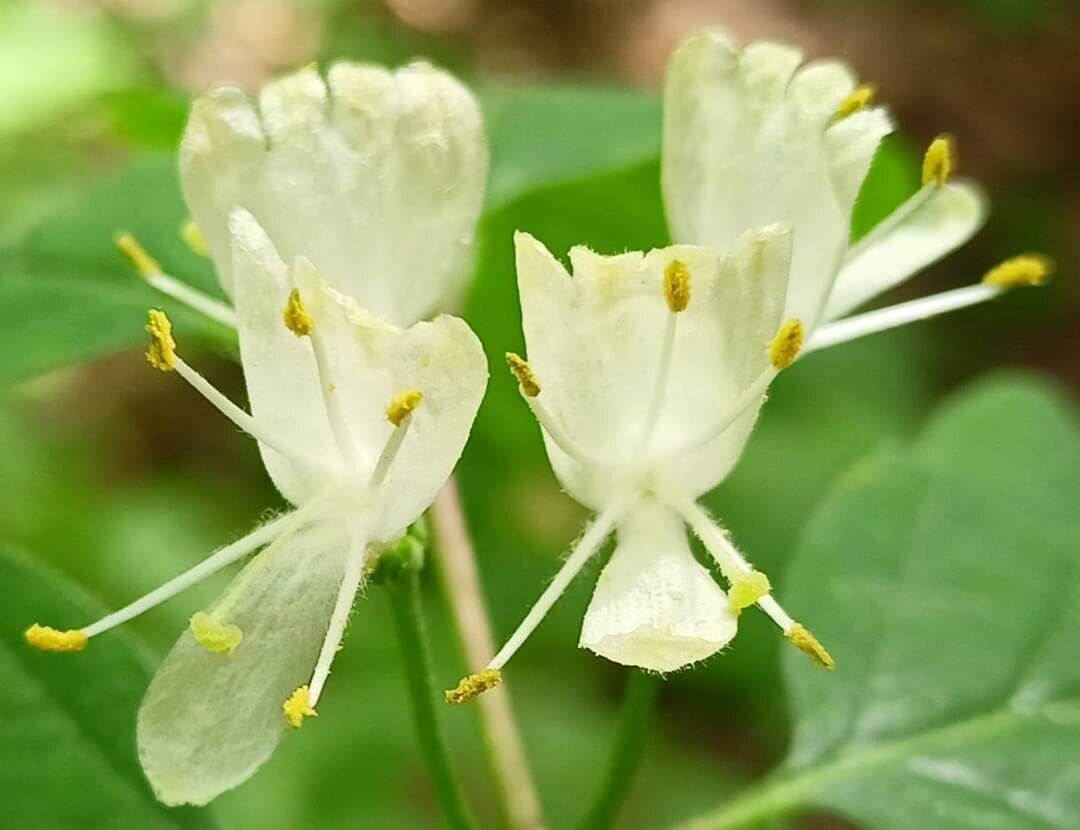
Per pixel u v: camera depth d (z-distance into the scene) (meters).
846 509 0.12
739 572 0.10
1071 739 0.11
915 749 0.12
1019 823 0.11
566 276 0.10
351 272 0.11
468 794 0.16
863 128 0.10
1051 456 0.12
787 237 0.10
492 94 0.13
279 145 0.10
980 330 0.28
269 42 0.31
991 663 0.12
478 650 0.12
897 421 0.22
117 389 0.23
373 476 0.10
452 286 0.11
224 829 0.11
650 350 0.10
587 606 0.10
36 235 0.12
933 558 0.12
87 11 0.29
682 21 0.35
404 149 0.11
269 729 0.10
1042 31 0.34
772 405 0.20
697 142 0.11
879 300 0.28
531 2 0.34
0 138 0.23
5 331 0.12
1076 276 0.29
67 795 0.11
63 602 0.11
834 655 0.12
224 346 0.12
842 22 0.35
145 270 0.11
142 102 0.14
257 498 0.21
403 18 0.32
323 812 0.15
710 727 0.18
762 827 0.11
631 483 0.10
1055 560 0.12
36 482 0.20
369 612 0.17
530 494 0.16
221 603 0.10
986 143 0.32
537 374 0.10
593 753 0.16
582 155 0.13
